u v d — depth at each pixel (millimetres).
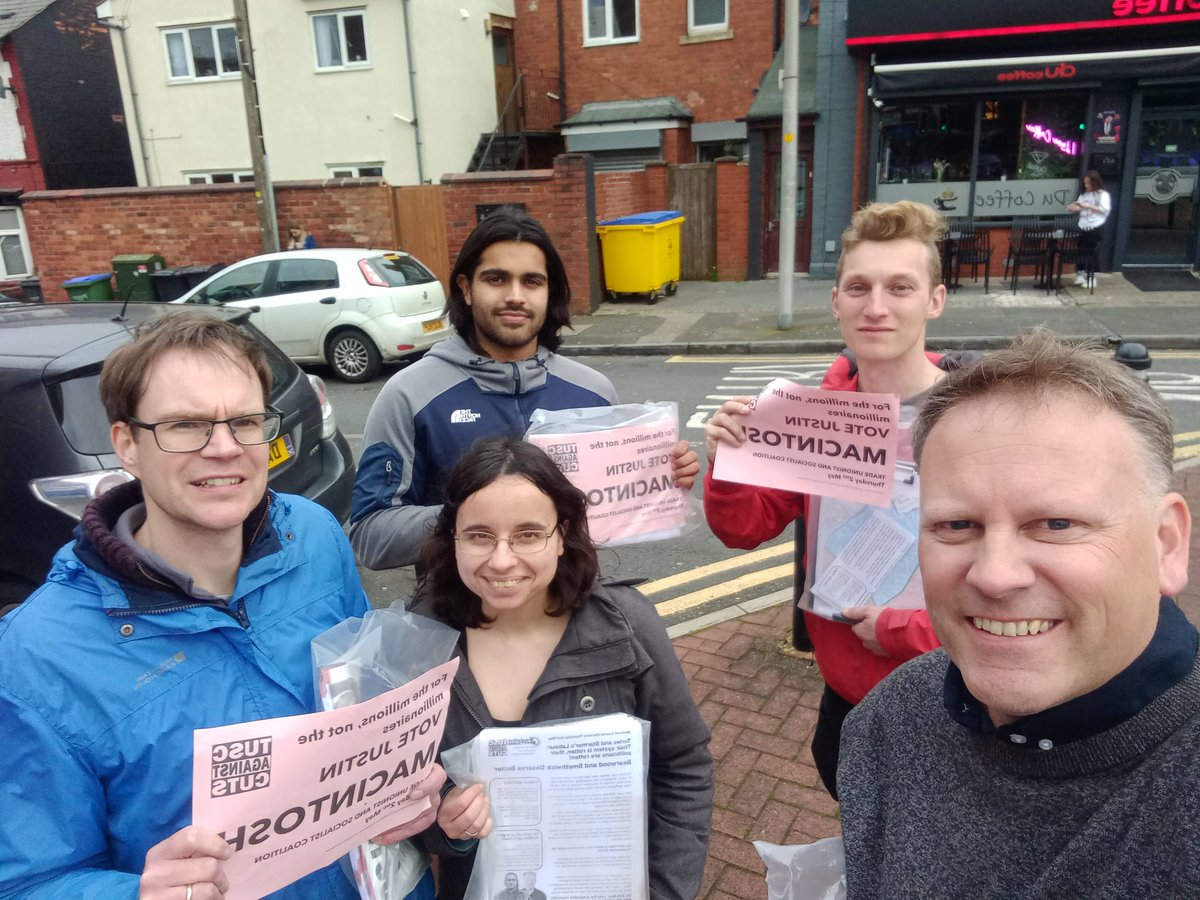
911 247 2018
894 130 13289
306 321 9945
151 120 17406
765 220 15102
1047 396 961
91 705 1267
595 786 1529
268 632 1473
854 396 1856
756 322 11703
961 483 991
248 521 1536
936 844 1096
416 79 15812
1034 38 12211
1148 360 3951
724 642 3980
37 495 3301
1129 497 933
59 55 18297
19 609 1319
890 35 12547
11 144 17906
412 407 2250
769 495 2268
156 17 16766
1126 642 942
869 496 1902
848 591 1998
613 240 13453
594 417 2139
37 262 14781
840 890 1328
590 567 1656
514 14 18016
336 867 1521
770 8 16000
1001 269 13352
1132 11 11609
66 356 3424
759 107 14422
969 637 1013
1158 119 12469
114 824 1302
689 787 1729
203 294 10344
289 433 4133
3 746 1224
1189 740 896
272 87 16609
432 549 1709
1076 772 963
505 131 18359
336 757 1246
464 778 1521
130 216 14250
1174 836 864
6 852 1211
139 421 1341
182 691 1334
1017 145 12875
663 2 16703
